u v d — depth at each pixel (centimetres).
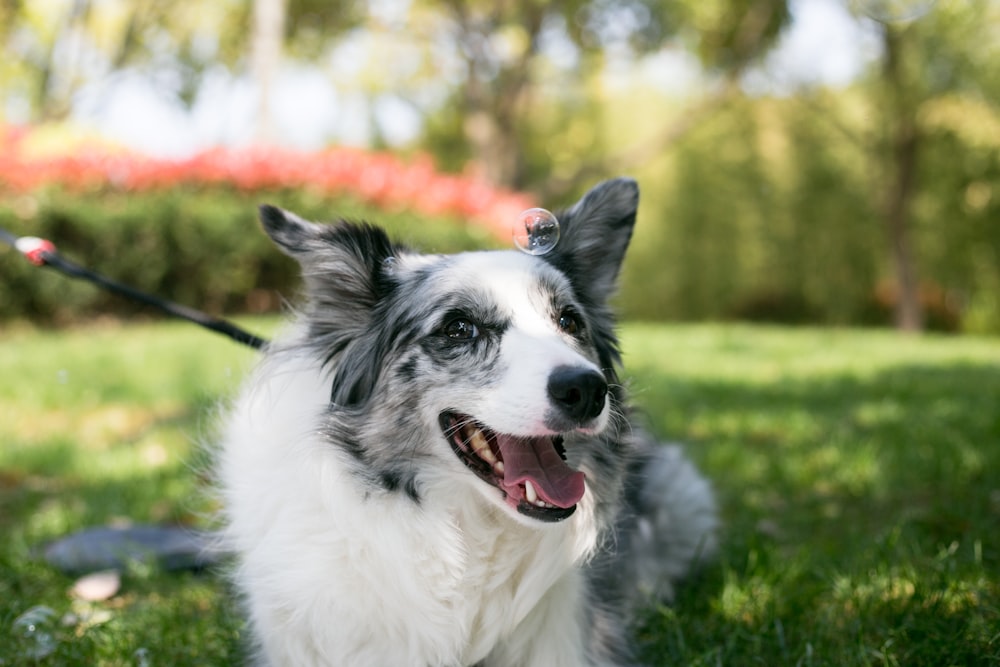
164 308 364
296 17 2209
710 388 841
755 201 2334
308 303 298
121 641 319
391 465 270
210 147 1327
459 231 1368
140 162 1270
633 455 315
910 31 1923
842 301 2341
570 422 248
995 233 2236
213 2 2406
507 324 275
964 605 319
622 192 325
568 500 257
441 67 2358
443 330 275
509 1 2078
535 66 2297
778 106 2327
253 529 278
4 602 348
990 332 2270
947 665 286
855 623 314
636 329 1572
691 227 2353
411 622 267
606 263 330
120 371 856
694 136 2356
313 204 1302
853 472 518
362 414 277
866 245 2316
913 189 2127
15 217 1167
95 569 393
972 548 382
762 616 329
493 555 276
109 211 1208
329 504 263
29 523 458
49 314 1238
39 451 584
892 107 1995
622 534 329
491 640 278
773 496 497
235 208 1271
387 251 309
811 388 838
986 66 1922
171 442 627
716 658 299
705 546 389
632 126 2464
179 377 827
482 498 274
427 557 268
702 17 1980
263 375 297
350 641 265
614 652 297
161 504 496
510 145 2216
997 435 588
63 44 2447
